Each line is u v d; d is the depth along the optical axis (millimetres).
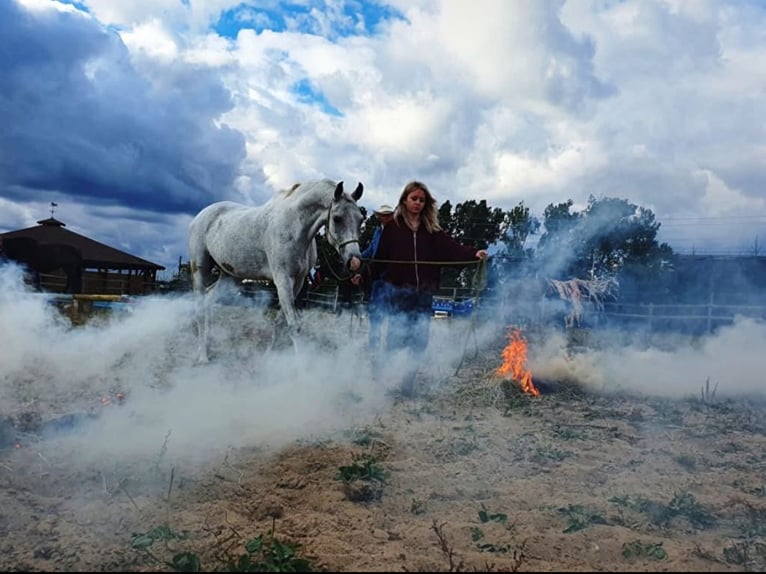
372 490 3213
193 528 2672
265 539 2537
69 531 2641
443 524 2752
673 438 4582
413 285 5988
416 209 5961
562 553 2498
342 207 6270
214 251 7609
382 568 2275
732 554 2518
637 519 2922
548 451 4062
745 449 4320
